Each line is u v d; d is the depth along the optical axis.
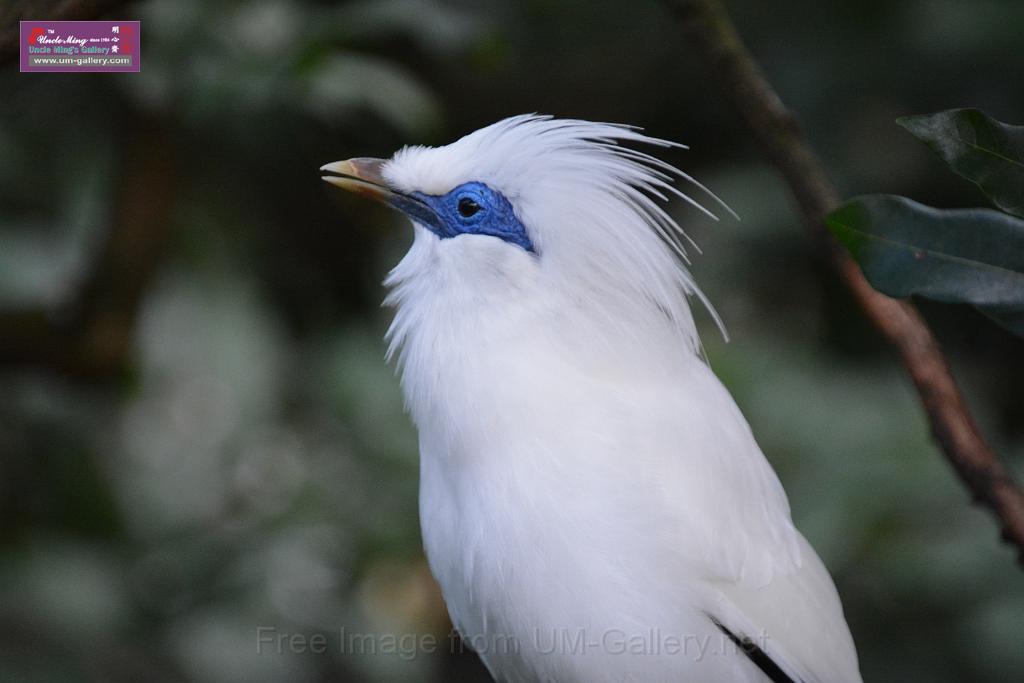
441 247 7.02
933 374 5.62
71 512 11.01
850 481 10.35
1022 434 13.12
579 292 6.83
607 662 6.52
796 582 6.98
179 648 10.43
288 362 12.66
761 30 12.76
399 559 11.06
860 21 12.30
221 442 11.62
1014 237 4.34
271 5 9.59
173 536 11.02
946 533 10.25
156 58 9.21
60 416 11.05
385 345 11.73
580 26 13.55
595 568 6.42
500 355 6.72
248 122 11.03
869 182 12.24
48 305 10.34
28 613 10.02
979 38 11.91
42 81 10.91
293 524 11.06
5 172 10.82
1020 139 4.32
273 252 12.74
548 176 6.91
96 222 10.77
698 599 6.60
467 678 13.34
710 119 13.66
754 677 6.86
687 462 6.67
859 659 10.62
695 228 12.83
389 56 13.02
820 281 12.88
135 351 10.58
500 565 6.56
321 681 11.43
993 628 9.98
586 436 6.54
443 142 13.71
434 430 6.89
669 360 6.98
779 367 11.21
